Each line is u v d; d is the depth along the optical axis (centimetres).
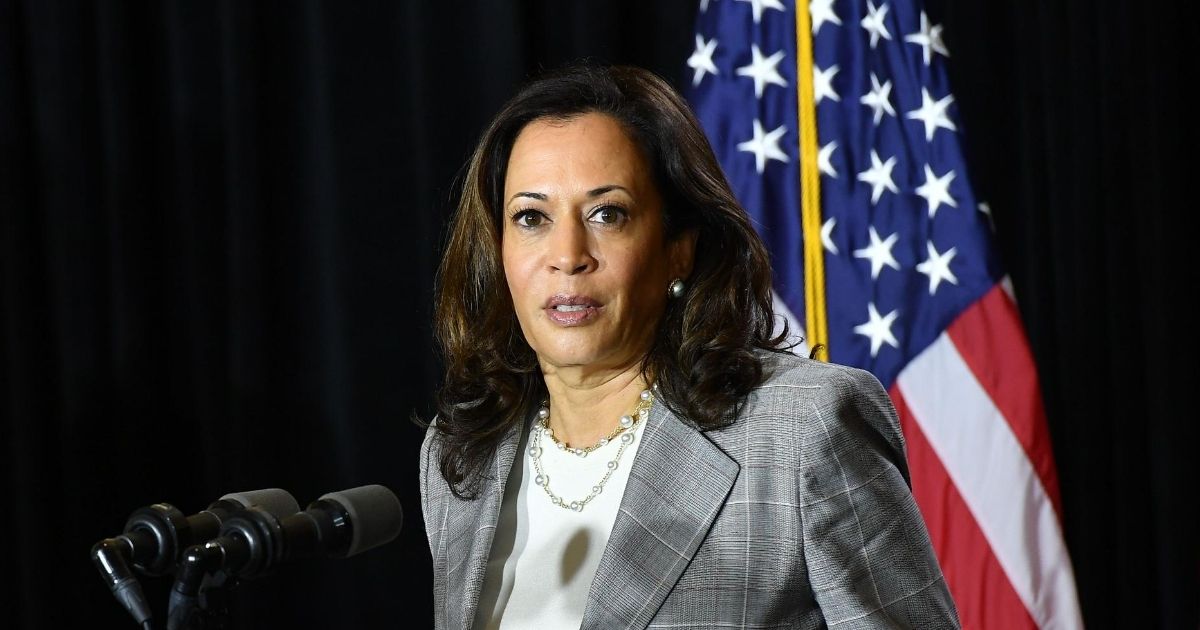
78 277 672
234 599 696
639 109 355
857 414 332
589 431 364
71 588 664
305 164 729
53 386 676
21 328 659
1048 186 839
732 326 351
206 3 714
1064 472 837
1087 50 831
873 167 682
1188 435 832
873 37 698
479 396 387
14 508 656
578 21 752
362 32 723
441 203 717
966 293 671
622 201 341
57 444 675
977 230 678
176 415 705
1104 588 841
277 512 284
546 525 359
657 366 354
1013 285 841
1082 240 828
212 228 710
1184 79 846
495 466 375
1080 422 833
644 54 784
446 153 721
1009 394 660
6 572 657
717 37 699
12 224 659
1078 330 831
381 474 714
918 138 691
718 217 360
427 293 712
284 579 716
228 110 702
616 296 339
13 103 666
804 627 324
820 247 667
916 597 320
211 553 257
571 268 334
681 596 323
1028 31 837
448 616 370
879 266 670
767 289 366
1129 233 835
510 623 349
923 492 658
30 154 677
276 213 722
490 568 362
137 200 690
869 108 689
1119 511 841
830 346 664
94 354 675
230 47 701
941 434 659
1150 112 831
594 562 345
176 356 705
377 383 716
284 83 728
